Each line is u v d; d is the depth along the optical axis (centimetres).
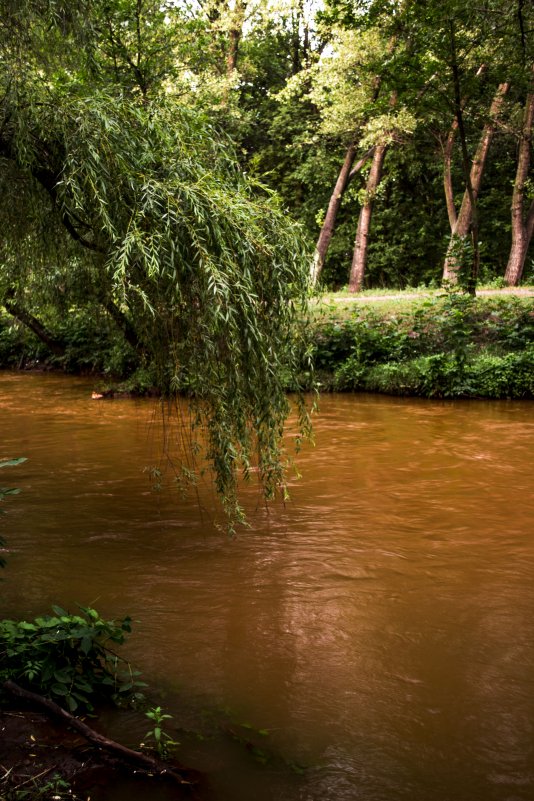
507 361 1523
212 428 570
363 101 2391
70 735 324
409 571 567
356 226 3491
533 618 482
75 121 552
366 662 421
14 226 629
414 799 298
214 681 396
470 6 1681
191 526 686
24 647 357
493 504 754
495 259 3491
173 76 1970
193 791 295
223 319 497
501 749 336
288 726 354
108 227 503
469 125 2439
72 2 575
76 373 2134
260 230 541
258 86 3538
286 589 529
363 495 792
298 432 1159
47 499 781
